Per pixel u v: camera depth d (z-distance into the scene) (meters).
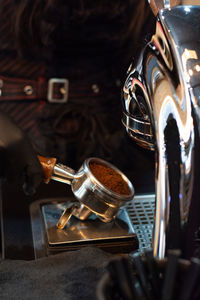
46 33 0.91
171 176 0.40
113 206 0.53
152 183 0.72
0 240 0.60
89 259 0.48
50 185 0.70
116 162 1.04
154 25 0.48
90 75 1.00
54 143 1.02
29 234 0.58
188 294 0.29
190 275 0.29
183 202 0.39
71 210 0.55
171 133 0.41
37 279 0.46
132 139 0.52
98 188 0.52
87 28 0.93
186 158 0.39
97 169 0.57
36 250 0.55
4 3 0.94
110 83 1.02
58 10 0.89
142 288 0.31
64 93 1.00
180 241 0.37
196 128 0.39
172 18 0.45
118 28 0.95
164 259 0.32
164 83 0.43
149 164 1.04
